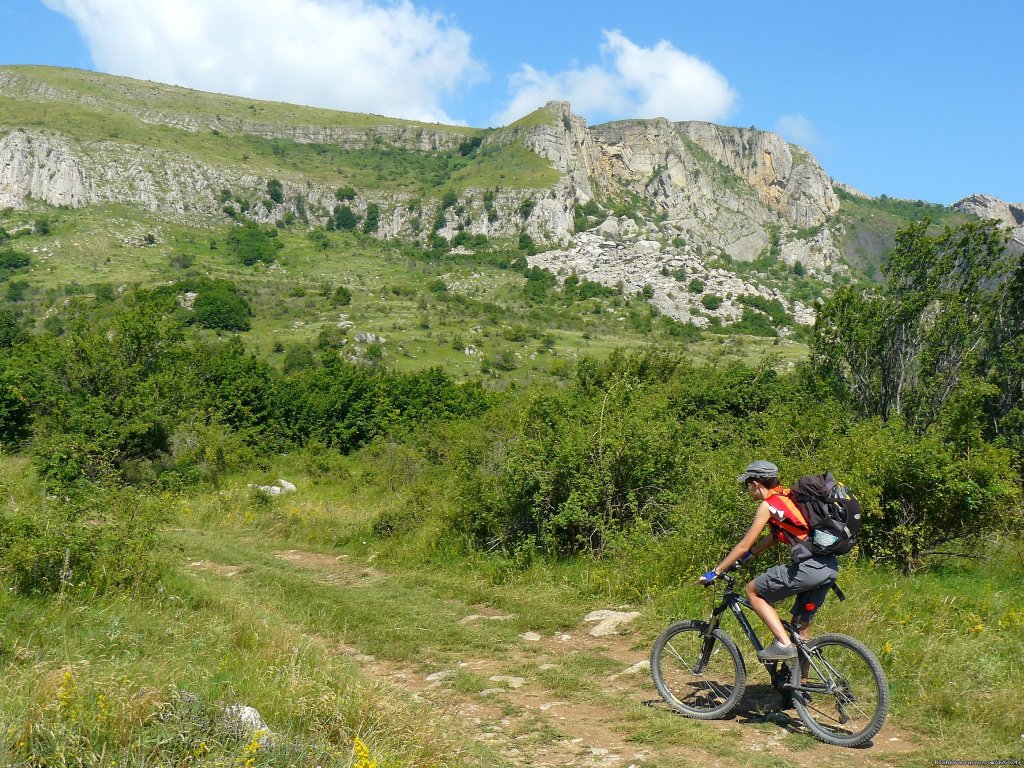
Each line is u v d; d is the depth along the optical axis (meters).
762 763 4.42
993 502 8.78
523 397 14.27
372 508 17.89
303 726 4.50
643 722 5.15
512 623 8.16
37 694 4.10
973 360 19.69
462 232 183.62
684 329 110.50
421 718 4.84
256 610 8.04
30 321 72.62
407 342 84.19
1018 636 6.03
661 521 10.62
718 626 5.32
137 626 6.41
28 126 164.25
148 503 8.86
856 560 8.27
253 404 31.61
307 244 163.00
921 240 20.59
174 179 166.38
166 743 3.80
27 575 7.00
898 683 5.31
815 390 21.58
